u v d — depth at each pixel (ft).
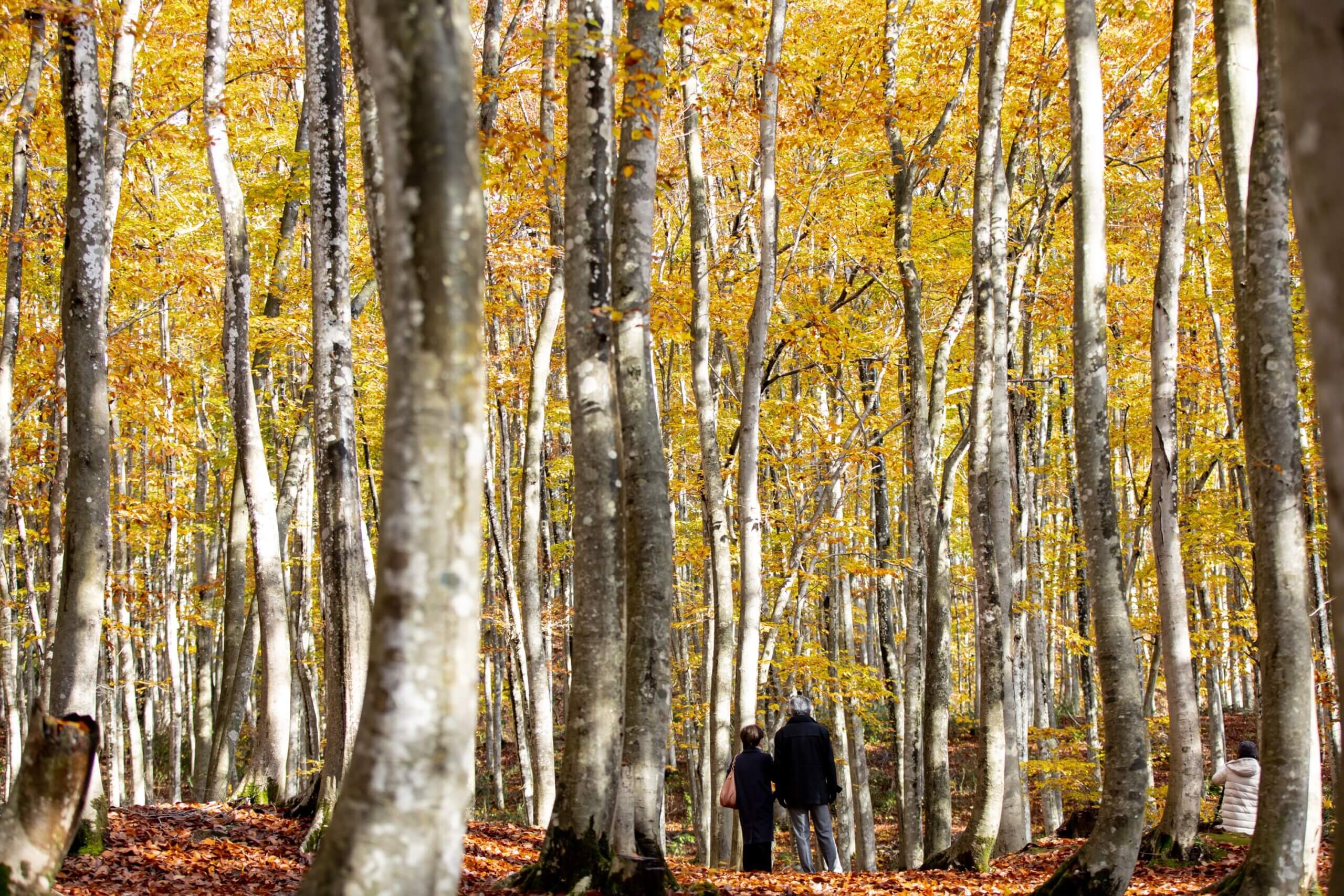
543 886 21.86
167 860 26.96
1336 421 5.89
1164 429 31.99
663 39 27.22
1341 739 10.16
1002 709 34.83
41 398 49.65
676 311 39.78
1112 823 23.80
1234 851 32.58
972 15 48.70
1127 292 54.03
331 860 11.37
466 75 12.31
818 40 47.57
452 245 11.98
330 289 30.73
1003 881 31.19
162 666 93.50
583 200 23.77
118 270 46.44
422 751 11.46
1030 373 59.00
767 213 40.63
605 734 22.36
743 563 40.37
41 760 13.98
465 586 11.90
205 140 38.06
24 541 53.52
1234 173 25.66
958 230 51.70
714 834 40.86
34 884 13.69
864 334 57.11
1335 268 5.82
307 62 31.19
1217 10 26.48
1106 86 48.96
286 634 37.32
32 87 37.47
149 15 42.83
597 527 22.67
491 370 51.01
